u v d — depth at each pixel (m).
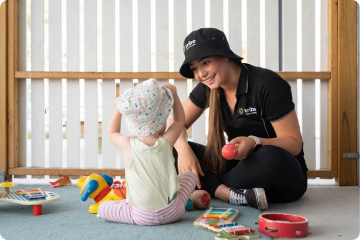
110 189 1.81
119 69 2.82
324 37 2.76
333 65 2.69
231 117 2.01
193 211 1.81
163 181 1.54
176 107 1.64
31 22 2.82
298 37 2.79
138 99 1.51
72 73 2.75
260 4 2.77
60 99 2.83
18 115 2.84
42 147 2.85
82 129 5.29
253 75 1.89
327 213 1.80
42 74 2.76
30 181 2.81
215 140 2.01
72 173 2.76
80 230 1.51
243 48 3.09
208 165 2.04
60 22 2.81
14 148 2.78
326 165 2.77
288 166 1.82
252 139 1.81
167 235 1.43
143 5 2.79
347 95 2.66
